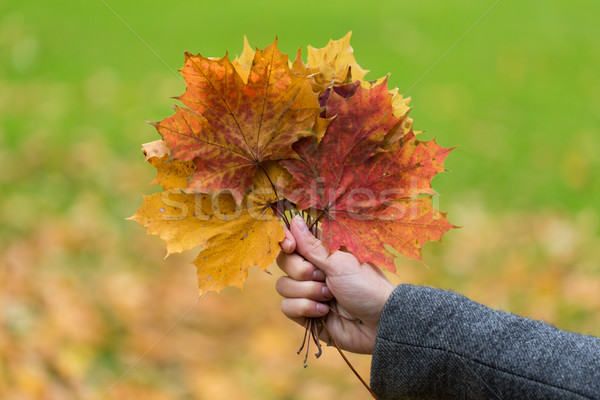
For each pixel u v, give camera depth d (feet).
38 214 10.47
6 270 9.27
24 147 11.85
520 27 16.57
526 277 9.85
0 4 16.33
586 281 9.56
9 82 13.65
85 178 11.35
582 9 17.70
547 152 12.38
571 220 10.87
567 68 14.93
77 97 13.26
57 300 8.87
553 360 3.02
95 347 8.36
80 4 16.42
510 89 14.14
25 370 7.78
